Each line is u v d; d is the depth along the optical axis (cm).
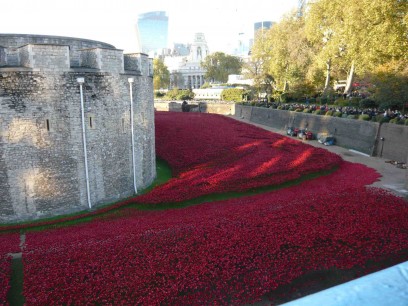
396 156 2898
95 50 1906
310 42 5088
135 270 1140
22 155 1772
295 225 1388
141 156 2297
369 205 1590
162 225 1509
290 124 4684
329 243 1288
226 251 1225
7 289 1091
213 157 2925
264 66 6662
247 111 6256
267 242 1271
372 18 3036
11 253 1349
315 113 4138
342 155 3164
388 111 3328
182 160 2841
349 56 3669
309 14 4541
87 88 1881
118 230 1498
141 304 1021
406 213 1508
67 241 1399
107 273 1123
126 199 2095
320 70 4962
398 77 3194
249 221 1446
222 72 11025
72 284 1079
